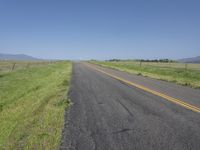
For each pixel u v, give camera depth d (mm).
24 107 8820
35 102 9656
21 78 20688
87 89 13500
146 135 5434
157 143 4922
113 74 25453
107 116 7258
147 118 6941
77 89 13516
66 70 32812
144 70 35031
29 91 13375
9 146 4875
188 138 5207
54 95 11219
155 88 13859
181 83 16594
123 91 12633
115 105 8945
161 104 8992
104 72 28953
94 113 7676
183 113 7508
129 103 9289
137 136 5379
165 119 6805
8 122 6777
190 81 18281
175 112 7652
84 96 11109
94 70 33625
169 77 22156
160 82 17500
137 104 9055
